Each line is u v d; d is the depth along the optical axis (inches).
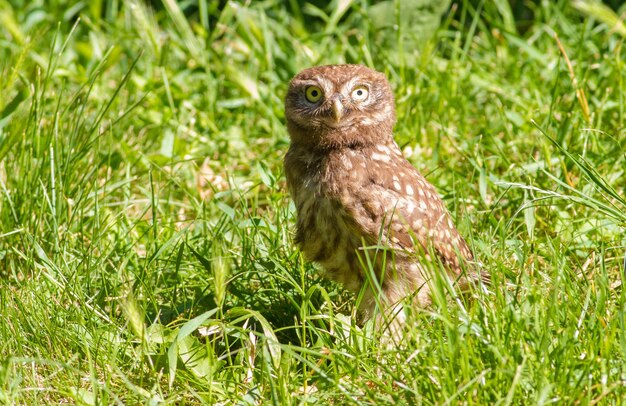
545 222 443.8
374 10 630.5
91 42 637.9
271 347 327.9
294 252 416.8
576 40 609.6
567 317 319.0
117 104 561.3
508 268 375.9
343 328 358.6
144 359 343.0
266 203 499.5
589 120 490.9
